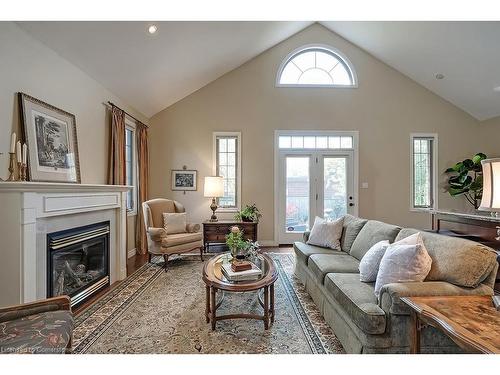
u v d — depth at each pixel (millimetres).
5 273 1958
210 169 5402
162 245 3824
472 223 3252
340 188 5516
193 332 2154
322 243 3295
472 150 5598
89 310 2539
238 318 2238
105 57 3303
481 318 1214
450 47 4332
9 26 2305
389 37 4758
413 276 1769
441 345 1624
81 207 2699
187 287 3135
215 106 5398
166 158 5383
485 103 5207
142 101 4715
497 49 4035
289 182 5484
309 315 2455
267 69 5438
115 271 3383
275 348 1947
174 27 3422
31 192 2049
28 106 2475
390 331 1609
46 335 1300
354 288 2000
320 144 5504
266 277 2240
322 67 5566
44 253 2266
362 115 5508
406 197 5535
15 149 2324
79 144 3266
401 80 5527
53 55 2834
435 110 5566
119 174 4055
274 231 5422
